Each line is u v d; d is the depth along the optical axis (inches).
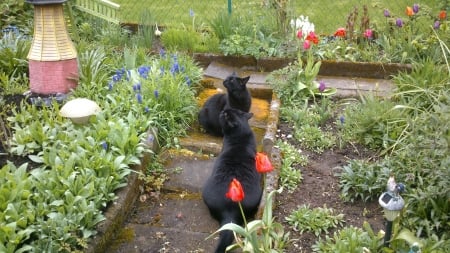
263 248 63.3
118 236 74.3
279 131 103.5
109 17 142.9
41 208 68.2
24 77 112.3
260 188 77.6
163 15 187.0
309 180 87.7
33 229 65.1
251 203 74.8
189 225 77.3
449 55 128.3
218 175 77.2
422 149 75.6
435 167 71.4
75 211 68.9
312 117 106.8
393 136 95.3
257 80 129.0
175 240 73.9
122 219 76.7
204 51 141.3
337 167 89.2
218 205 74.8
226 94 102.6
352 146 98.3
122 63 120.0
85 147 82.6
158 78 104.6
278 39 142.7
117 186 78.3
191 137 101.0
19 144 85.7
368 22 143.4
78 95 103.3
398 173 80.4
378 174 83.2
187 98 105.3
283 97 116.0
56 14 103.7
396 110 99.0
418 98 105.3
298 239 72.7
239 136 80.3
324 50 139.2
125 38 143.9
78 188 72.7
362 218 78.0
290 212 78.9
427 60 120.4
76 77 107.5
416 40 135.6
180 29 149.4
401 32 141.8
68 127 88.3
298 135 100.0
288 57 135.8
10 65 116.3
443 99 98.0
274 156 89.9
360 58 137.0
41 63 104.0
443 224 71.6
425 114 82.4
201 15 185.0
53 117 92.8
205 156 93.4
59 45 104.5
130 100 98.7
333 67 134.2
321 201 82.1
